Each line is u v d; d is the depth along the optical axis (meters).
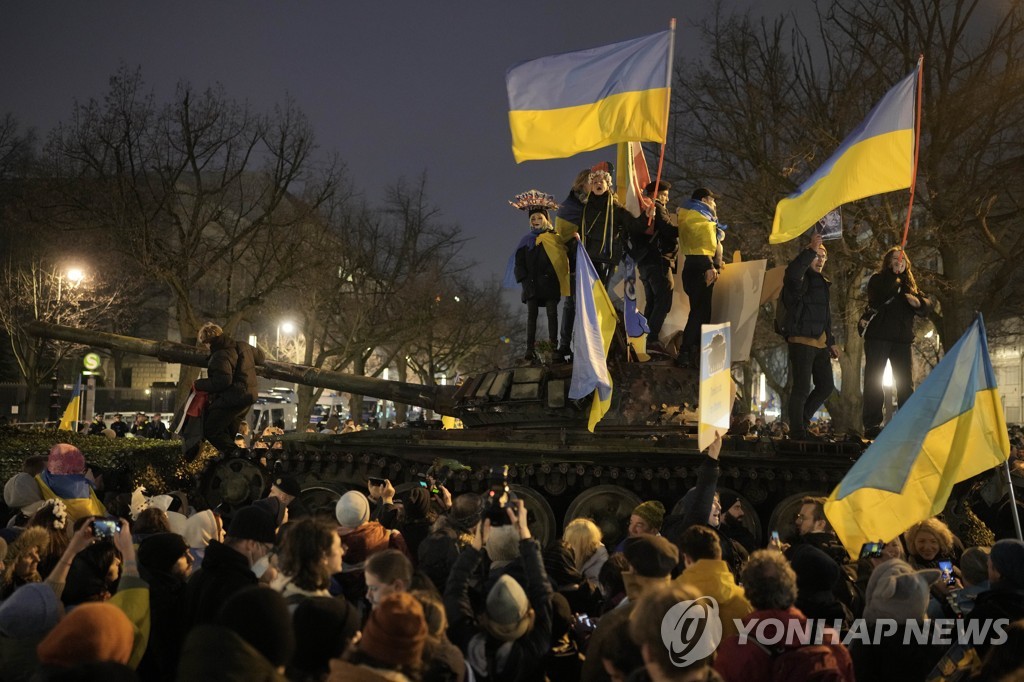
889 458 7.73
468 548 5.81
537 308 15.52
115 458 17.44
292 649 4.15
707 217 14.86
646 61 12.30
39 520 7.18
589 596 6.80
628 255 15.06
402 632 4.10
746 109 27.70
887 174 11.84
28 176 43.53
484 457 15.35
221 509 15.23
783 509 14.64
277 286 37.91
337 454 15.59
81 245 41.62
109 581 6.20
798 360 15.00
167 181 33.16
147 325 59.59
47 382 53.12
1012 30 24.08
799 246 28.80
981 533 12.52
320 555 5.20
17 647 5.12
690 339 15.23
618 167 15.20
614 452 14.67
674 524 9.43
